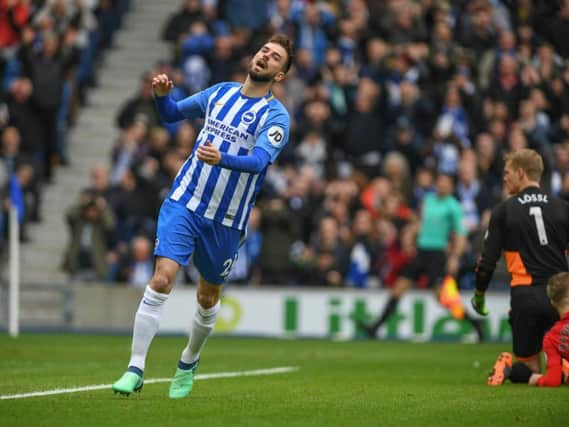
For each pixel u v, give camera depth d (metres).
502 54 72.00
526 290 32.12
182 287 64.38
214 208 26.52
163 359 43.59
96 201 66.25
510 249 32.44
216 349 52.00
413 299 63.41
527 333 32.38
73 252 66.81
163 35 79.19
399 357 47.69
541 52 69.44
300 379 34.97
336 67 72.88
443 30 73.94
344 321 63.88
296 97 72.56
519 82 71.19
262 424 22.44
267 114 26.88
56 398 26.84
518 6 70.94
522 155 32.59
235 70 74.00
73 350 48.38
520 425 22.84
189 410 24.53
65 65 73.00
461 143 69.44
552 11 67.38
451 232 57.75
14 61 75.50
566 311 31.00
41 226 73.19
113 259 67.25
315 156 70.38
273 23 75.56
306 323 64.25
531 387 31.34
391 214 65.50
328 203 67.06
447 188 55.94
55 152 74.31
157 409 24.58
